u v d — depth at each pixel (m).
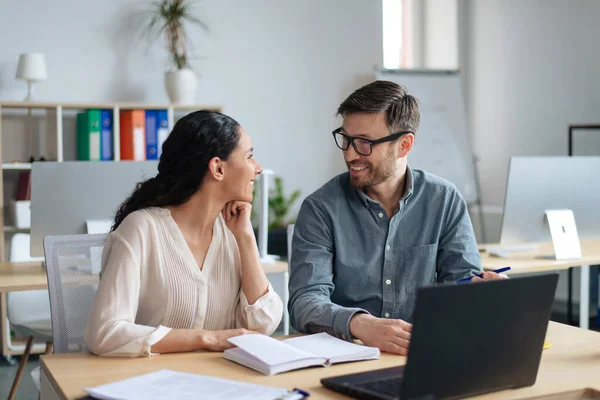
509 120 6.07
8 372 4.18
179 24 5.16
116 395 1.30
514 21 5.99
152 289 1.79
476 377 1.29
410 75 5.97
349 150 2.06
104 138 4.75
